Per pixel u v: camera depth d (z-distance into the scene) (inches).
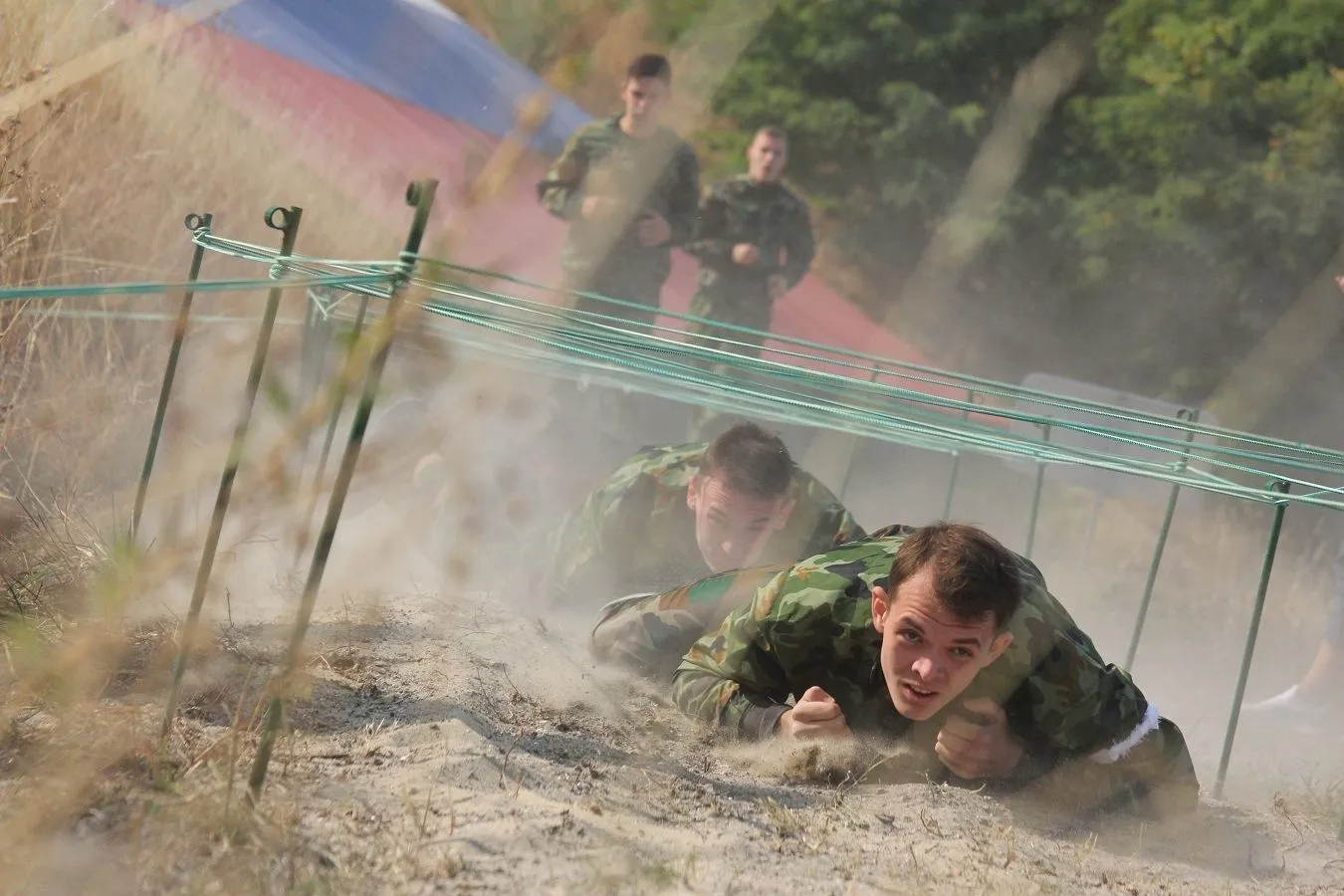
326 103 301.7
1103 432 160.4
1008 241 494.9
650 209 298.5
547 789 124.3
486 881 101.4
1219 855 141.3
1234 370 452.4
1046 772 146.6
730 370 250.7
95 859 95.9
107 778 108.2
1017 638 138.5
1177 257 508.4
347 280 103.7
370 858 102.3
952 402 149.6
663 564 199.3
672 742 147.1
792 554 187.5
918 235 519.8
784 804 132.6
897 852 123.5
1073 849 133.5
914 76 506.6
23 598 141.7
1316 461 190.9
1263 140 509.7
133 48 115.1
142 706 123.6
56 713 112.4
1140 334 509.7
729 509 179.5
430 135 302.4
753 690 151.2
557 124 273.7
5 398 203.3
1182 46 500.1
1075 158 511.8
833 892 110.7
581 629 189.2
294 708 134.1
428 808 113.2
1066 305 505.0
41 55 217.9
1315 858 145.8
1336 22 507.2
